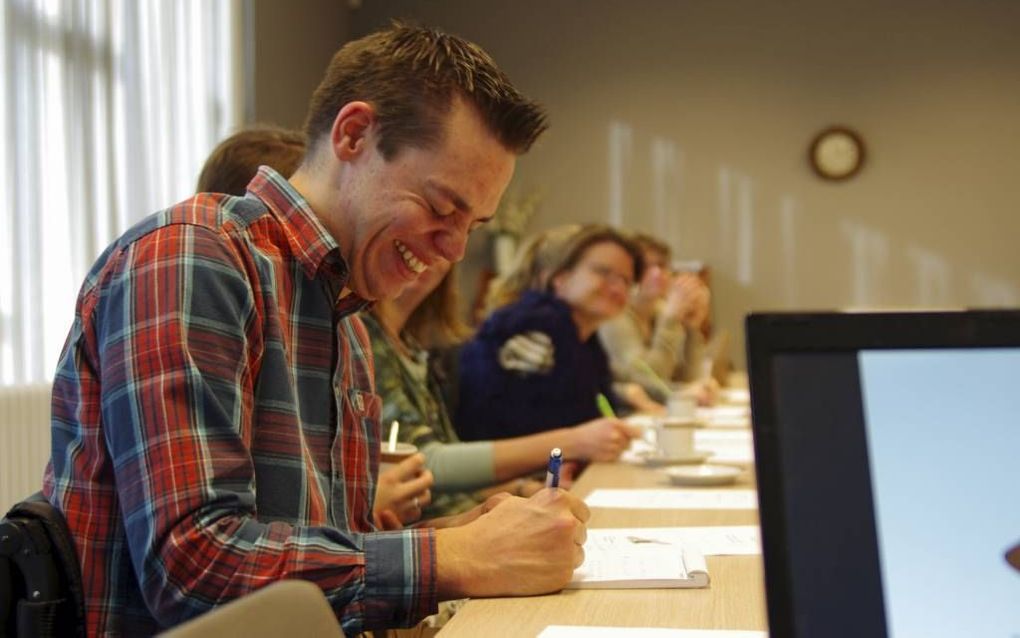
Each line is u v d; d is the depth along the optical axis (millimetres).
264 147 1560
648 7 6633
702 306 3910
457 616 954
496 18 6742
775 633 562
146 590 955
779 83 6508
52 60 3320
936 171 6344
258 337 1066
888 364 590
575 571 1103
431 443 2055
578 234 2953
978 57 6305
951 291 6332
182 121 4270
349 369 1263
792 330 589
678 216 6609
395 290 1212
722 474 1822
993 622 557
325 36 6219
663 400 3607
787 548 568
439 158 1124
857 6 6418
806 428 581
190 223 1049
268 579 940
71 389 1051
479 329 2621
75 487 1017
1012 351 589
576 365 2646
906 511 574
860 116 6426
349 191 1159
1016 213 6262
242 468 983
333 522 1170
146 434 954
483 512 1285
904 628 560
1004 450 575
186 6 4312
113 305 1007
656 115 6629
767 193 6520
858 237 6422
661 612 967
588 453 2119
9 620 972
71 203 3385
